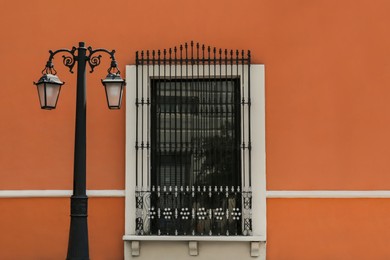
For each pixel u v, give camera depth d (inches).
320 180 362.3
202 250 358.0
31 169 369.7
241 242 356.5
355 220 361.4
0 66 377.7
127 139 365.1
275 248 358.9
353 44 371.2
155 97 372.8
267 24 373.1
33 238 366.0
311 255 359.3
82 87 295.6
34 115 373.7
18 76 377.1
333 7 373.7
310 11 373.4
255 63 370.3
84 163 291.3
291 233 360.2
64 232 366.0
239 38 372.5
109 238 363.3
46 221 366.9
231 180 365.4
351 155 364.2
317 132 365.7
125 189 362.6
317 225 360.8
